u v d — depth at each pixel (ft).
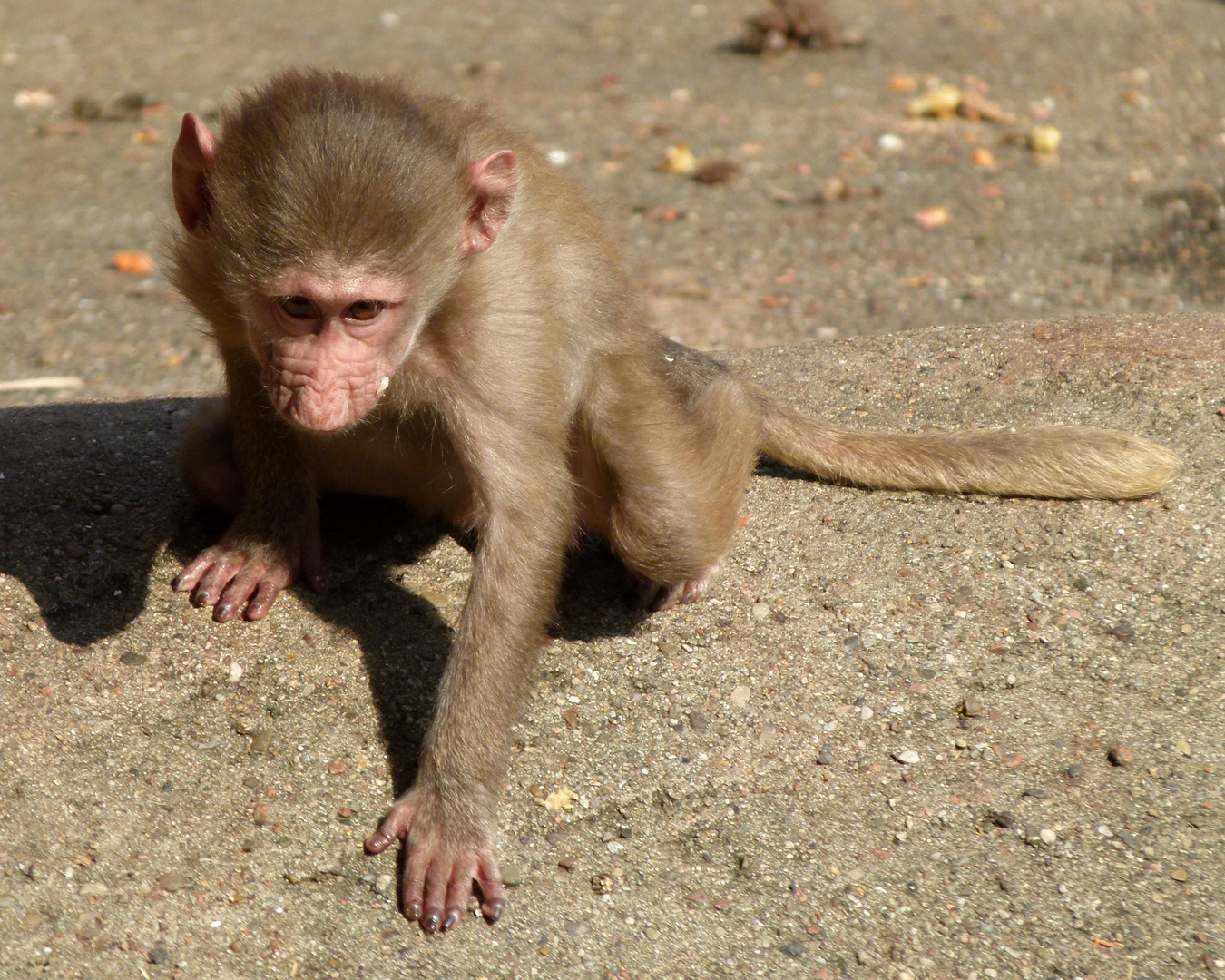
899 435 24.57
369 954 16.55
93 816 17.46
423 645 20.57
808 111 61.52
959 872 17.60
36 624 19.74
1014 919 16.99
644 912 17.21
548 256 19.79
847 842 17.99
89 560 20.99
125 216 50.62
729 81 66.28
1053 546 22.49
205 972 16.02
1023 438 23.81
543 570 19.24
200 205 17.98
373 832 17.90
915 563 22.31
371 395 17.47
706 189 53.11
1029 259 46.42
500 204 18.04
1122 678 20.12
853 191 52.42
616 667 20.39
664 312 42.57
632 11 80.02
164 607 20.49
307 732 18.97
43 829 17.17
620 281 21.43
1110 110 61.26
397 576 22.00
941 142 57.57
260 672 19.67
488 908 17.03
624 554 20.95
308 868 17.38
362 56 69.21
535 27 76.38
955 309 42.57
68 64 67.56
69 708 18.67
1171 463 23.16
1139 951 16.53
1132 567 21.98
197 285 19.04
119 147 57.52
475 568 19.17
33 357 39.34
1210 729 19.27
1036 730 19.38
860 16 76.79
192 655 19.76
